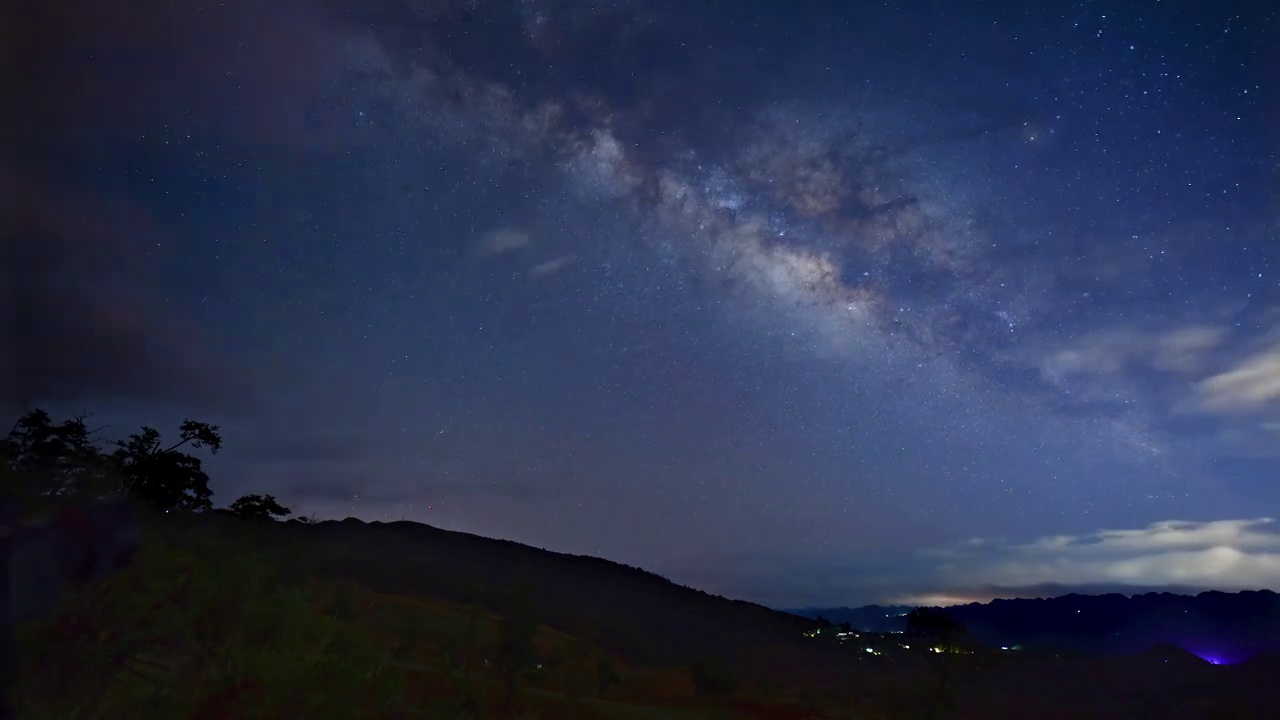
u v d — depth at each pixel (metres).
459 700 8.45
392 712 5.65
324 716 4.84
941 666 28.86
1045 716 35.19
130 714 3.83
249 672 4.52
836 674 37.19
